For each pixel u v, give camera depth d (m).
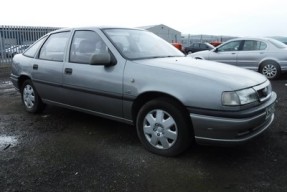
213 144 3.39
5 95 7.62
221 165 3.50
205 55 11.27
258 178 3.20
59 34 5.07
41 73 5.08
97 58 3.91
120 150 3.95
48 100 5.20
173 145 3.61
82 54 4.50
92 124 5.02
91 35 4.50
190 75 3.47
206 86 3.32
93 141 4.28
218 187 3.04
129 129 4.75
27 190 3.02
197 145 4.02
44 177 3.27
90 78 4.26
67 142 4.25
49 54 5.09
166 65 3.78
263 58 10.02
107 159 3.68
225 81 3.34
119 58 4.03
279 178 3.19
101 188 3.04
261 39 10.23
